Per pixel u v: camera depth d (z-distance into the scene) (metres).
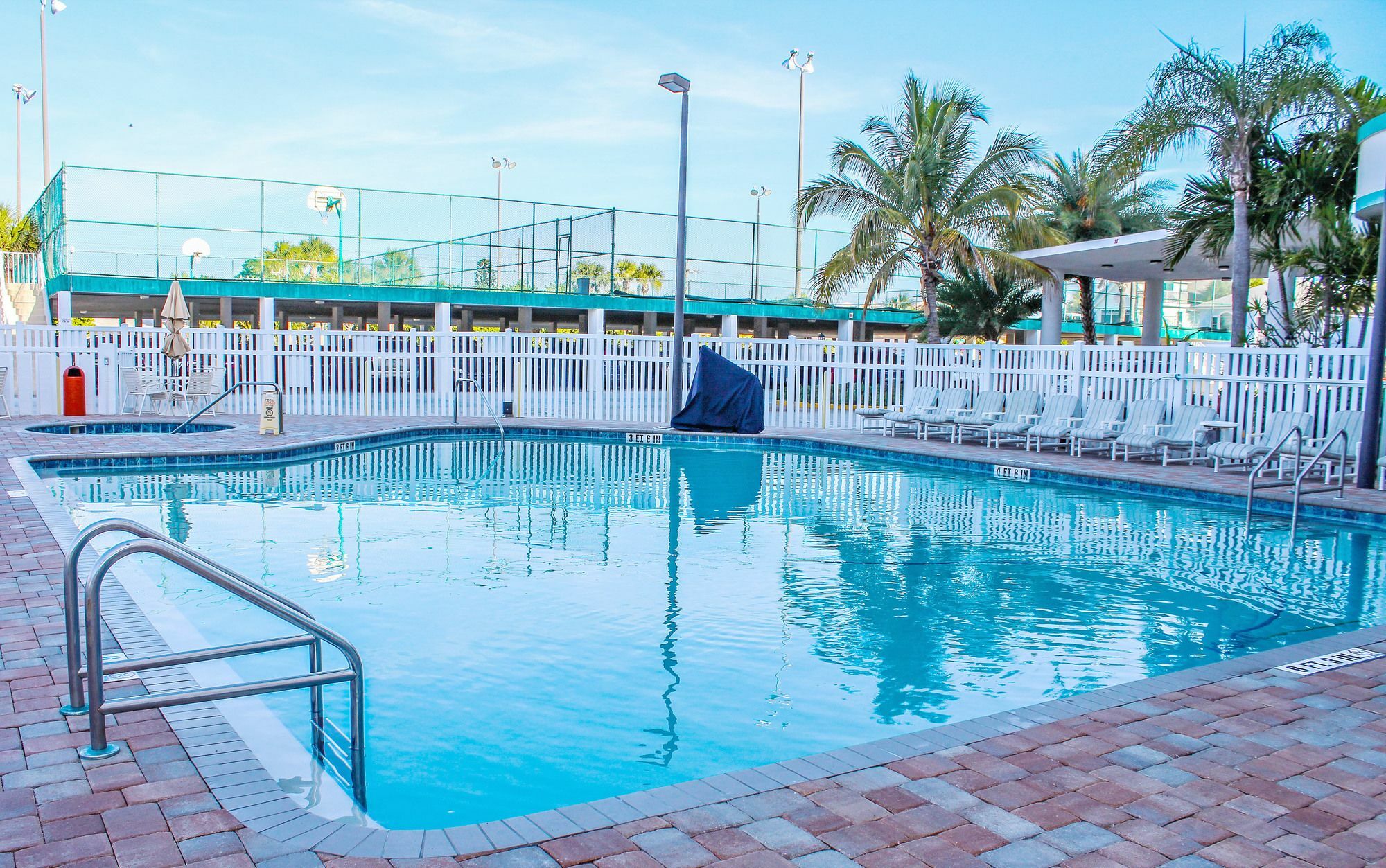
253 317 31.59
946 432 16.36
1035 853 2.60
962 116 20.94
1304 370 12.23
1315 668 4.34
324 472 11.75
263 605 3.07
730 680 4.61
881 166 21.53
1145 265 21.05
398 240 25.45
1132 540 8.17
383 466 12.48
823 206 21.56
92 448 11.80
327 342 17.92
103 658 4.06
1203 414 12.51
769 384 18.41
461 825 2.91
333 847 2.55
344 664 4.70
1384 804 2.94
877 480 11.99
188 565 3.02
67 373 16.31
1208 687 4.05
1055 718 3.65
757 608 5.89
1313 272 13.45
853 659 4.93
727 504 9.93
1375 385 10.04
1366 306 13.08
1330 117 13.52
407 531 8.12
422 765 3.59
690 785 3.01
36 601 4.92
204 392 16.48
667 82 15.94
